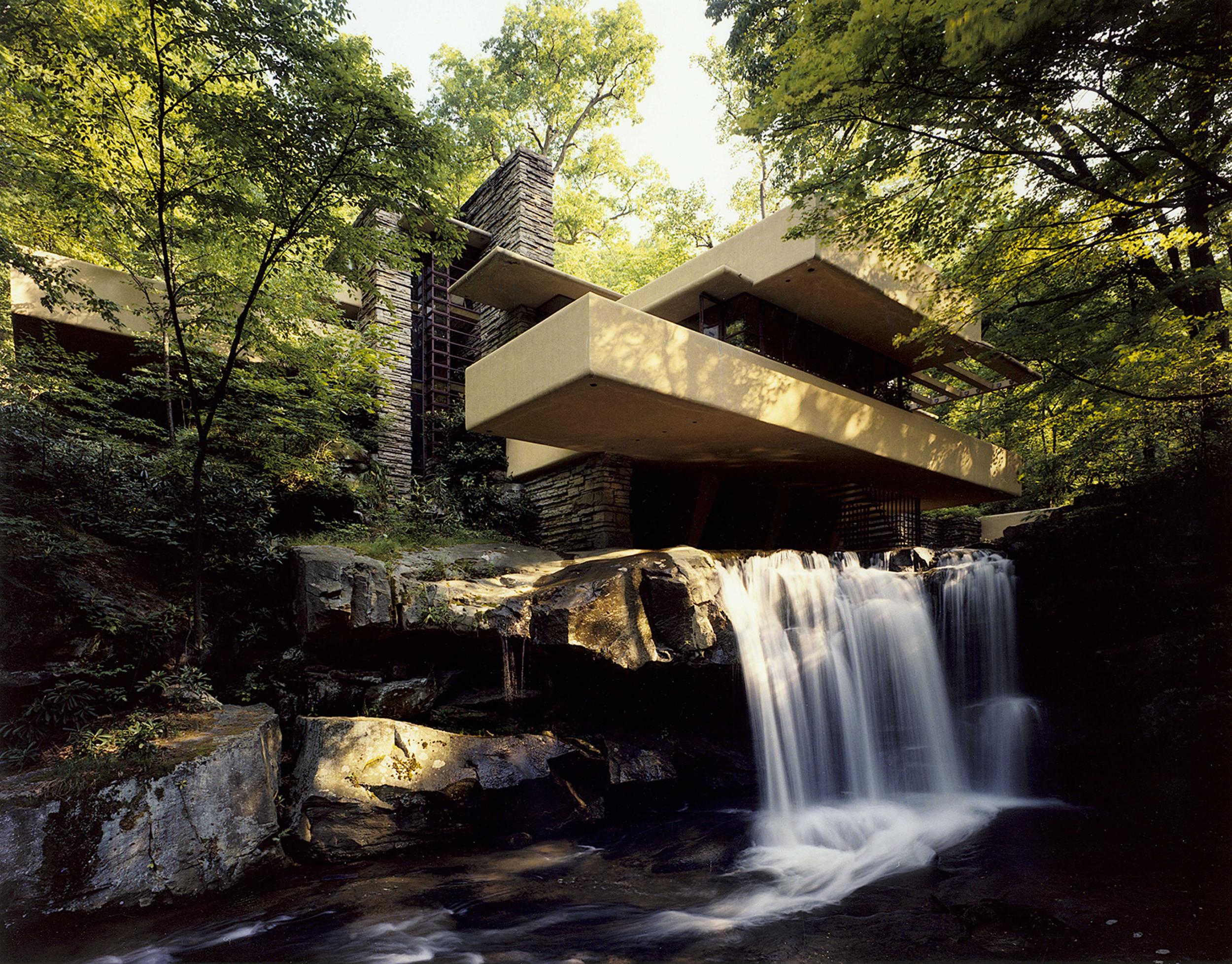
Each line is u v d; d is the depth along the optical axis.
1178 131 7.65
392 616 7.95
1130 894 5.03
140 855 5.31
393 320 14.88
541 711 8.52
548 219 15.76
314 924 5.16
